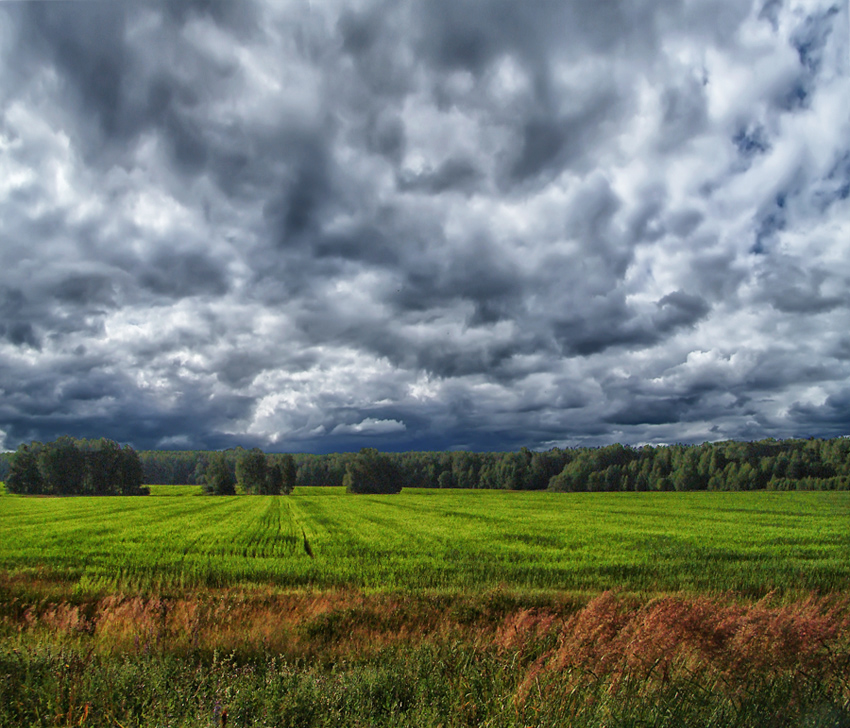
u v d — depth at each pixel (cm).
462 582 2081
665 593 1709
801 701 457
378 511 6956
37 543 3441
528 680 484
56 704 480
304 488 17512
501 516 5969
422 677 600
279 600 1510
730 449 16400
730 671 507
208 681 552
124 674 580
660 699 454
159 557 2808
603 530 4319
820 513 6400
